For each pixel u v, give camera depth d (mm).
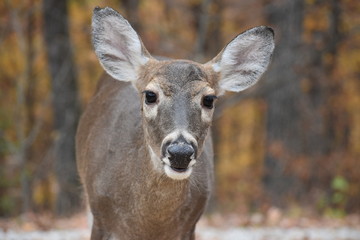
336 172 19344
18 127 18094
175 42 20484
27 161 19188
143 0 20516
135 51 7398
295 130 19281
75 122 18656
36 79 22656
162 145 6516
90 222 8219
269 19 20578
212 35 21672
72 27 20828
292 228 13945
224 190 20234
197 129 6613
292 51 18750
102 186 7438
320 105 20906
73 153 18344
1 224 13773
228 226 14031
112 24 7496
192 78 6738
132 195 7164
